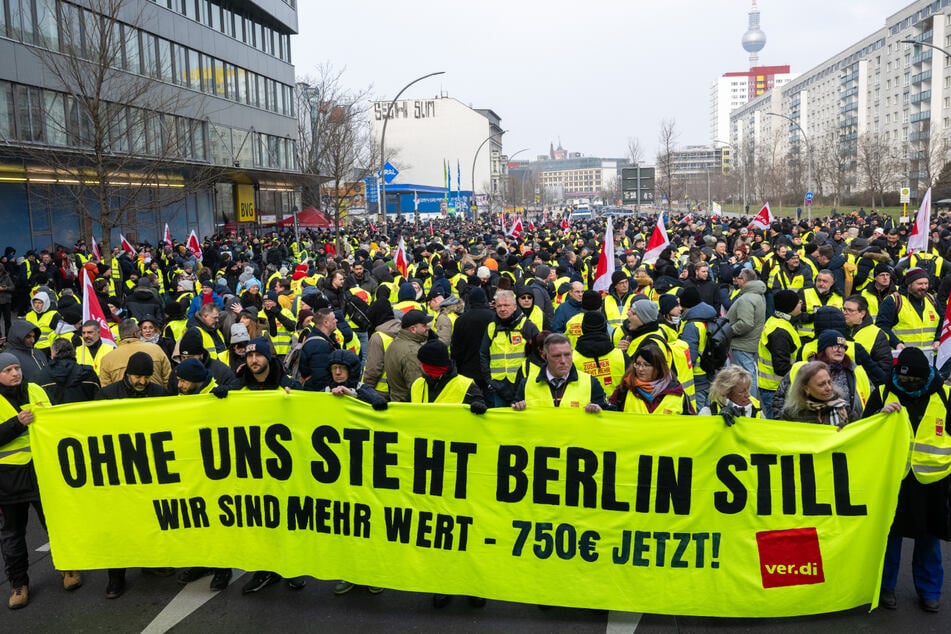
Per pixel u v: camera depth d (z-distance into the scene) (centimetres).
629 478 575
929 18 10012
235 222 4862
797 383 602
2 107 2588
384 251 2503
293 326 1162
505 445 588
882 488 559
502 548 591
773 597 567
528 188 16888
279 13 5097
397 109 13050
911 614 580
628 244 2441
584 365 768
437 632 570
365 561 611
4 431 604
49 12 2769
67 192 2856
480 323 823
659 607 574
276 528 625
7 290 1964
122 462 629
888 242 1873
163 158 2420
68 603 631
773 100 17400
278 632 575
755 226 2714
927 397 554
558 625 577
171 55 3741
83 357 940
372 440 603
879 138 9800
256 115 4881
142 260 2239
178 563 635
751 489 568
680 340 855
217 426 625
